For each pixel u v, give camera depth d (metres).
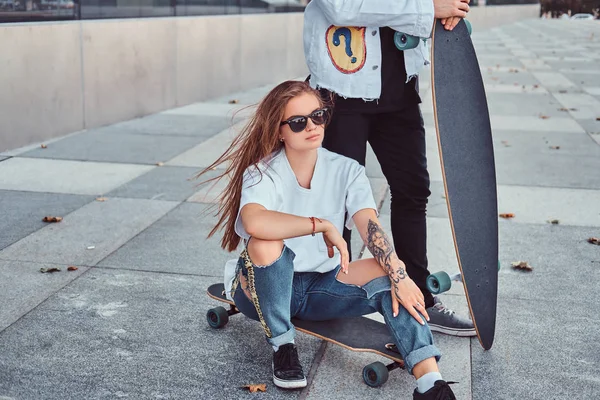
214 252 4.57
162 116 9.70
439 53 3.09
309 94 2.84
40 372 3.04
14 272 4.17
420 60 3.24
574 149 7.84
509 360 3.23
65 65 8.08
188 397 2.88
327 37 3.20
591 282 4.15
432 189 6.23
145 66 9.67
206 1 11.28
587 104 11.11
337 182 3.00
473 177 3.12
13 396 2.85
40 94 7.70
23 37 7.36
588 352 3.31
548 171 6.83
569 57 19.58
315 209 2.98
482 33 32.38
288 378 2.92
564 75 15.05
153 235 4.87
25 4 7.45
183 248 4.62
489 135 3.19
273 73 13.80
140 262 4.36
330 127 3.28
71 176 6.38
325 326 3.11
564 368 3.16
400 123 3.32
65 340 3.34
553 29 36.66
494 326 3.21
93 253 4.51
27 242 4.68
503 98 11.66
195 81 11.02
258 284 2.86
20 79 7.38
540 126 9.22
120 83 9.16
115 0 9.03
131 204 5.59
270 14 13.53
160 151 7.48
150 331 3.45
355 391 2.94
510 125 9.27
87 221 5.14
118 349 3.26
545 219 5.35
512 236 4.95
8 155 7.12
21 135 7.46
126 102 9.32
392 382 3.01
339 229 3.00
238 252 4.57
